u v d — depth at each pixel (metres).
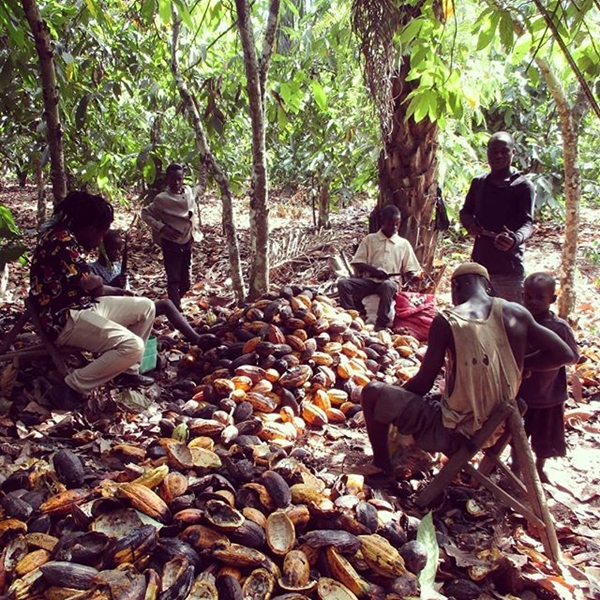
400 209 6.43
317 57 6.84
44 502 2.67
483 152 10.00
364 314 5.82
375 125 7.62
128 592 2.19
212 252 10.10
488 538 2.97
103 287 3.98
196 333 4.80
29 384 3.92
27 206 15.10
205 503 2.68
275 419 3.74
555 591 2.66
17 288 7.44
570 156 5.89
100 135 8.68
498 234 4.82
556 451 3.45
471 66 5.95
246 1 4.76
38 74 6.03
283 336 4.39
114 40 7.13
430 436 3.03
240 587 2.33
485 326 2.88
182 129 9.97
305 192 14.66
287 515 2.63
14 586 2.25
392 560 2.54
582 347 5.51
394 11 3.19
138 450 3.20
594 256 8.84
